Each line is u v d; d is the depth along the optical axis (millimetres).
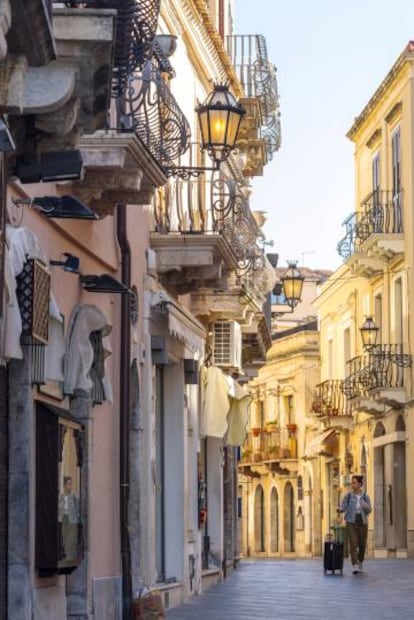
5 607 17203
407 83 59531
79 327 20297
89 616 20703
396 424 60594
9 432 17391
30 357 17469
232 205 28266
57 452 18203
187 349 29969
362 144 68250
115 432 23609
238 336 38031
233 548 44750
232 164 38281
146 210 26500
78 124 15406
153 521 26594
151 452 26250
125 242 23797
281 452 86312
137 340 25281
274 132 41688
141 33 17484
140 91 21297
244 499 94500
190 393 31797
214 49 34281
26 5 12344
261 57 39031
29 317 16531
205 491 36719
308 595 31250
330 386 72125
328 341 76625
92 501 21516
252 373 51281
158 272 27484
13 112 13352
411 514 58031
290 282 51500
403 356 59406
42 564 17984
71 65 14242
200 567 32312
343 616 25594
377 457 64062
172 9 29016
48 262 19047
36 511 18000
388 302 62656
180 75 30547
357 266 64312
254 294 38500
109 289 21250
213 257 27562
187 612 26328
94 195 20375
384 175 63438
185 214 29438
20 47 13055
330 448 75062
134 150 19812
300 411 85438
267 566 49125
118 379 23812
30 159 15453
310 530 81562
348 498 41312
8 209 16797
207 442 38094
